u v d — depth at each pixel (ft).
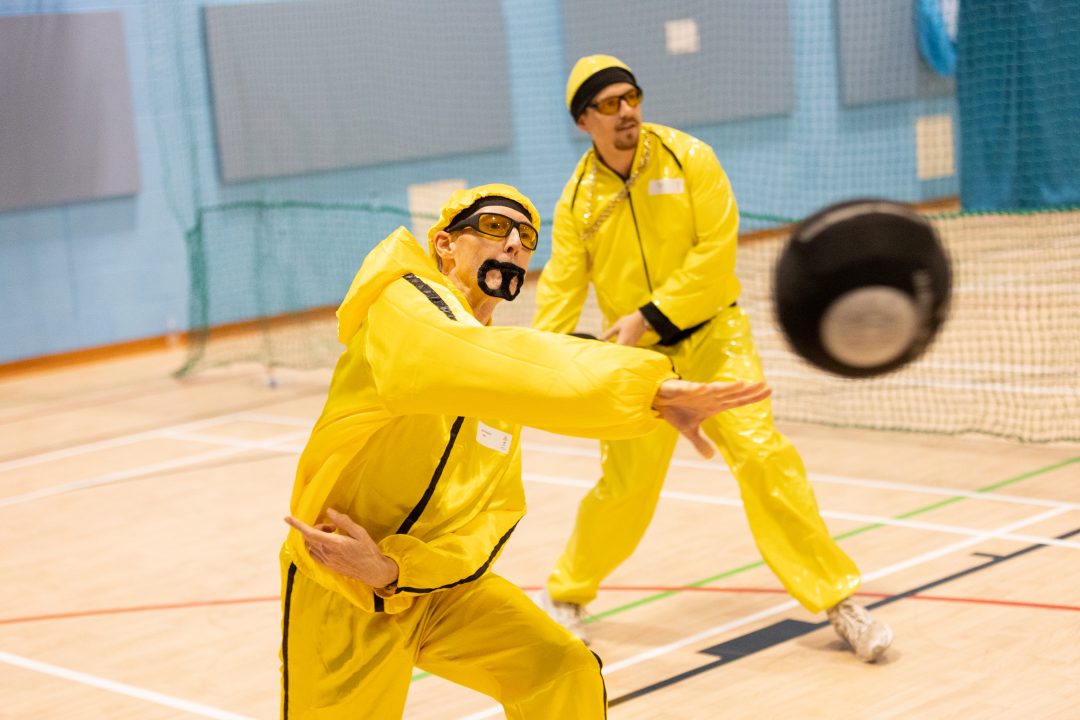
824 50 66.18
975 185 65.51
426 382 9.46
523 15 60.44
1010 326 42.19
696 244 18.47
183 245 55.16
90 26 52.37
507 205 11.10
